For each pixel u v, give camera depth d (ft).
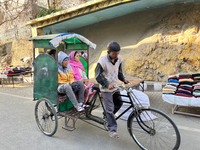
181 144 8.45
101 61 7.55
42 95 9.78
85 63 12.28
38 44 9.87
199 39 17.98
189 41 18.40
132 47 22.88
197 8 18.88
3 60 38.40
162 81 20.31
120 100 8.69
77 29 28.60
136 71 22.13
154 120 7.73
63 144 8.70
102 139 9.16
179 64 19.22
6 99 17.94
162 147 7.67
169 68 19.76
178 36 19.20
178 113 12.71
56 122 8.84
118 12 22.35
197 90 11.29
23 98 18.25
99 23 26.14
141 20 22.58
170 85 12.32
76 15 21.75
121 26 24.17
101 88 8.15
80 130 10.25
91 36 27.12
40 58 9.48
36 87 10.16
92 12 20.81
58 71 8.94
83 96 9.69
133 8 21.26
